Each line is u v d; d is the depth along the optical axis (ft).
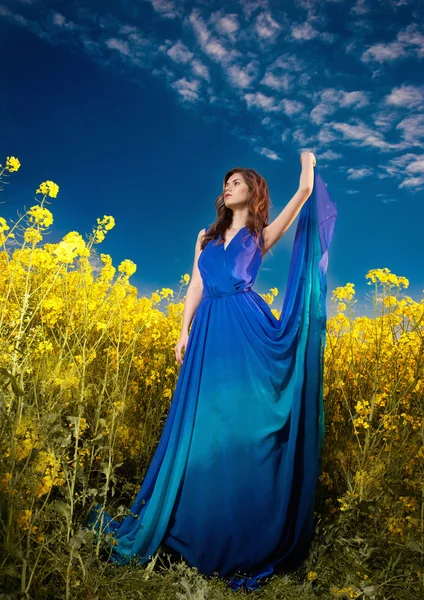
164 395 11.08
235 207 8.68
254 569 7.08
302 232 8.59
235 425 7.27
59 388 8.29
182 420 7.66
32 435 5.41
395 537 6.98
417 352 9.50
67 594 4.97
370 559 6.80
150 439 9.98
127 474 9.34
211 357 7.74
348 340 12.00
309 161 8.34
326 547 7.21
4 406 4.92
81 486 7.47
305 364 7.82
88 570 5.70
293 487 7.41
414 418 8.91
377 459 8.23
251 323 7.86
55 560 5.12
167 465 7.37
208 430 7.34
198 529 7.05
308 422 7.61
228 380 7.48
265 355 7.64
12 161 8.58
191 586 6.27
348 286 11.66
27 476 4.98
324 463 9.58
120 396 9.00
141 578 6.25
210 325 8.05
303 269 8.31
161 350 13.19
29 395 6.67
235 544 6.99
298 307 8.11
